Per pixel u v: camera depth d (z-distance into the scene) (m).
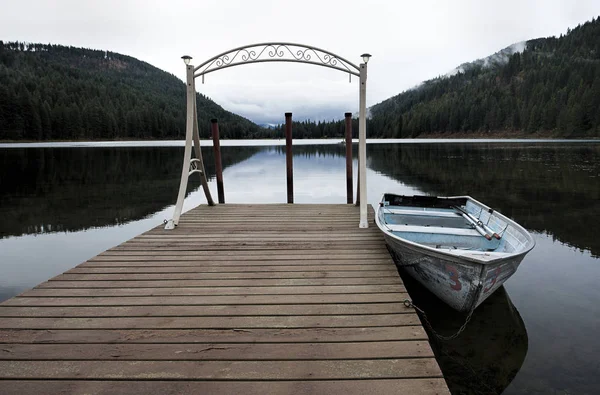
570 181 14.15
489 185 13.70
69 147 43.72
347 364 2.28
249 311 2.99
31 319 2.85
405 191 12.80
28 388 2.06
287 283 3.57
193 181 15.90
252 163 23.92
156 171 19.23
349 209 7.31
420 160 24.23
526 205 10.12
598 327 3.88
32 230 8.27
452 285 3.63
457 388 3.02
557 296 4.61
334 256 4.37
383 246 4.76
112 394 2.02
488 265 3.25
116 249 4.71
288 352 2.41
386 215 5.92
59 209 10.40
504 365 3.29
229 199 12.01
